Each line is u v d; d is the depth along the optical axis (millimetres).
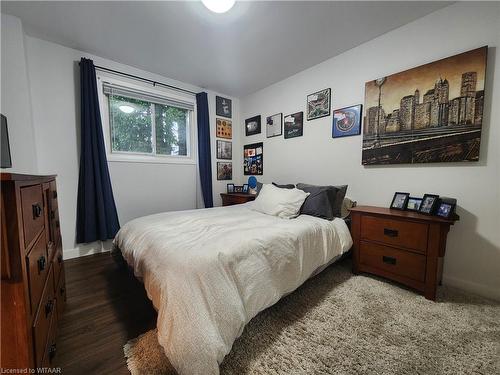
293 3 1656
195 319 871
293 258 1409
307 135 2764
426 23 1795
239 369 974
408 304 1454
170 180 3062
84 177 2326
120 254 1979
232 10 1725
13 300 587
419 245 1562
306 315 1343
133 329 1250
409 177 1936
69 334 1206
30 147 1929
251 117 3564
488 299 1524
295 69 2738
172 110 3148
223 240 1238
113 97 2625
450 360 1018
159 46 2230
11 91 1820
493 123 1532
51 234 1112
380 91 2053
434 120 1753
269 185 2420
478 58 1544
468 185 1642
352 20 1856
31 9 1711
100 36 2066
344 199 2230
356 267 1915
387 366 988
